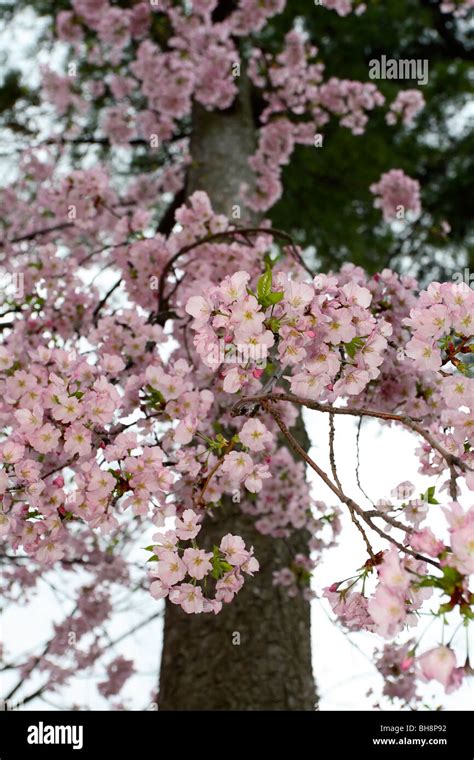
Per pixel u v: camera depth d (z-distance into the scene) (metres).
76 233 5.69
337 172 7.70
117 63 6.49
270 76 6.18
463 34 8.72
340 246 8.22
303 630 3.59
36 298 3.36
